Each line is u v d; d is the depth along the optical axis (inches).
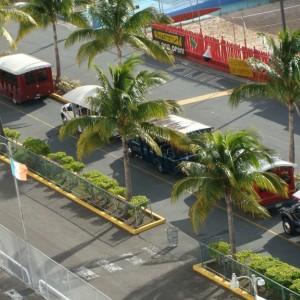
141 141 2511.1
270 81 2222.0
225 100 2935.5
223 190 1873.8
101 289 1935.3
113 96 2080.5
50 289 1850.4
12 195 2450.8
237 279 1804.9
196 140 1905.8
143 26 2844.5
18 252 1941.4
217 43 3181.6
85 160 2620.6
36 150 2593.5
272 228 2130.9
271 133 2647.6
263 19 3713.1
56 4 3120.1
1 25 2906.0
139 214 2208.4
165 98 2999.5
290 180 2190.0
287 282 1798.7
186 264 2004.2
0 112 3080.7
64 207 2346.2
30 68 3078.2
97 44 2738.7
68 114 2844.5
